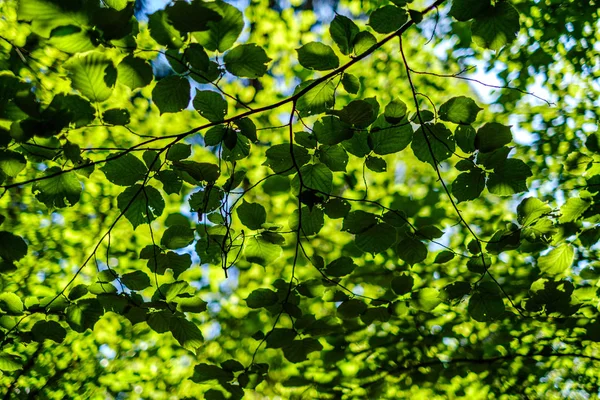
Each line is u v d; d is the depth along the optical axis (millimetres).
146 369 5289
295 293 2318
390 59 5645
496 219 5355
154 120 5230
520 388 4863
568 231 2371
